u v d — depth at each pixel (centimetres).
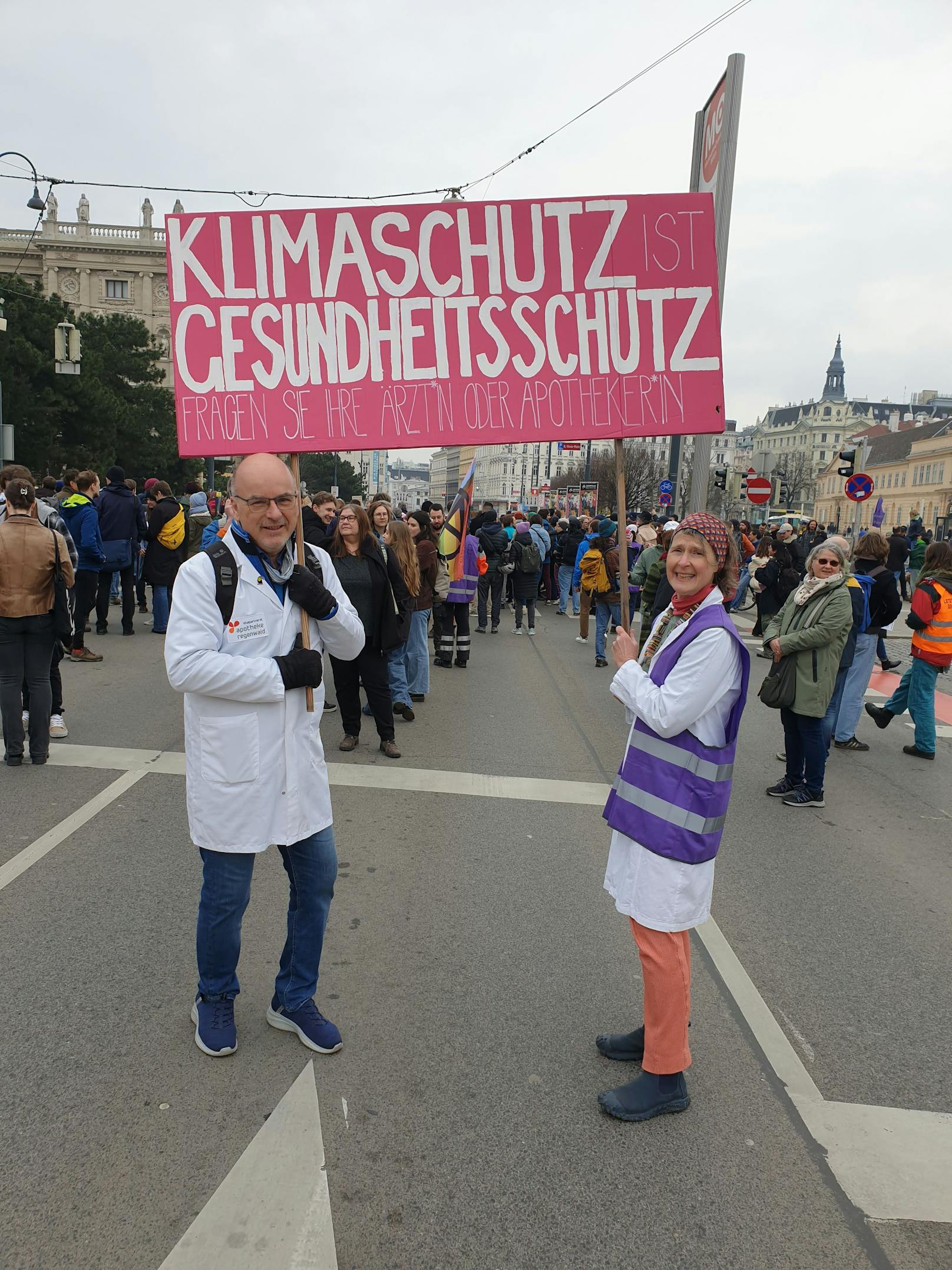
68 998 318
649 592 690
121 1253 212
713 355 372
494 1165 246
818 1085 291
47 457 4019
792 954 381
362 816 523
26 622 563
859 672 746
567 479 7181
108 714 718
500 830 507
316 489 9394
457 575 1025
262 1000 324
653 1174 246
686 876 262
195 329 363
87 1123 255
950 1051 314
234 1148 248
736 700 261
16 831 469
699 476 1333
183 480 5269
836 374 18475
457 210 364
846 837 533
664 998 266
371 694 641
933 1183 248
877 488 10262
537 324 369
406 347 368
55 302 4250
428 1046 299
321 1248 216
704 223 367
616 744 709
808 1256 220
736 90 1212
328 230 361
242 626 265
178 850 451
